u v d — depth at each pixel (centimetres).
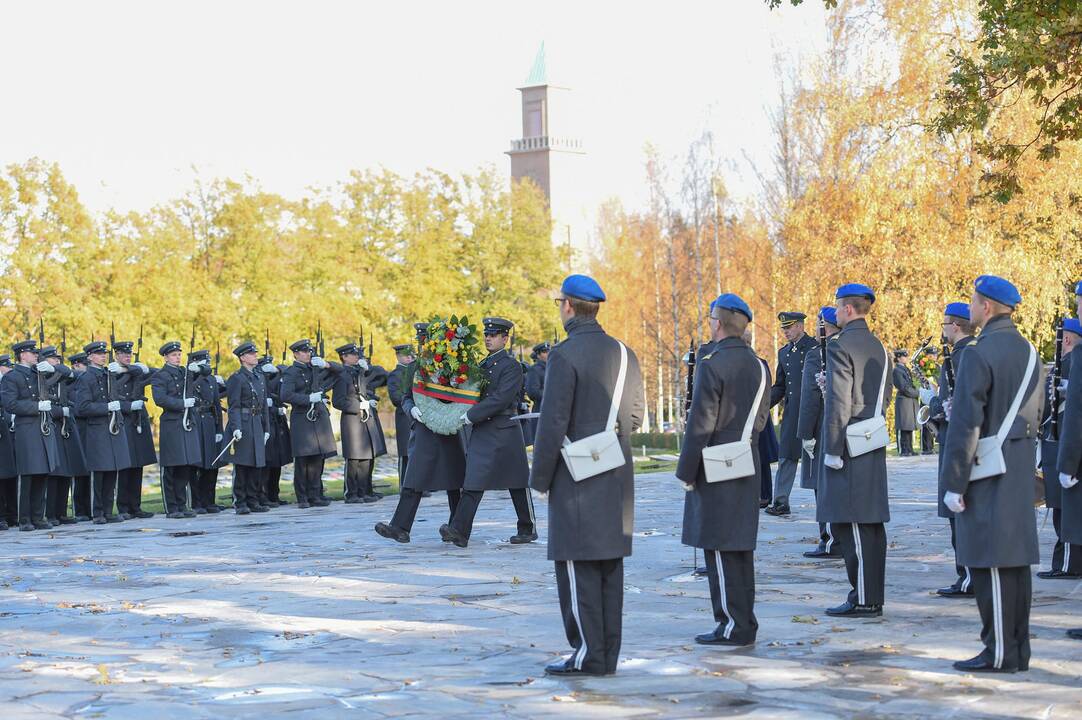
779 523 1375
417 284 4322
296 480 1830
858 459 809
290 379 1823
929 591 909
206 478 1806
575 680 637
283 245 4047
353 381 1872
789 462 1422
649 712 570
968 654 689
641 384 675
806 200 3497
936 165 3191
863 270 3188
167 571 1103
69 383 1667
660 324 5431
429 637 766
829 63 3512
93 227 3581
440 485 1276
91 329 3328
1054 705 575
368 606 885
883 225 3145
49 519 1681
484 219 4669
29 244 3438
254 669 678
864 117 3325
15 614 878
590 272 7012
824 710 570
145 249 3709
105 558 1217
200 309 3609
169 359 1723
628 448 667
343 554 1199
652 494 1866
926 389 945
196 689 630
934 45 3158
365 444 1872
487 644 740
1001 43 1423
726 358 724
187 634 791
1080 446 826
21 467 1578
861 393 819
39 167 3491
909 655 689
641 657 691
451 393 1248
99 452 1658
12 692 627
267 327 3706
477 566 1087
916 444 3319
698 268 5050
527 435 2344
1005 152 1538
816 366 1123
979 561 644
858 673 645
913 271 3153
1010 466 647
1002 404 650
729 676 640
